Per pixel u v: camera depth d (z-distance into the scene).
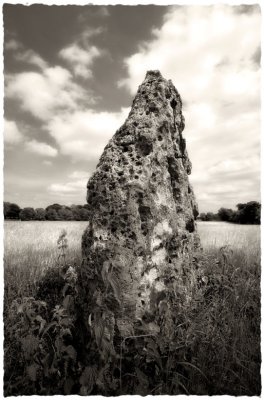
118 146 3.37
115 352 2.56
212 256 5.01
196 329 2.97
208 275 4.20
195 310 3.39
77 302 3.06
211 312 3.36
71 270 3.27
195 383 2.56
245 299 3.74
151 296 3.00
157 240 3.24
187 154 4.56
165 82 3.82
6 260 5.77
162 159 3.49
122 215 3.00
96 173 3.27
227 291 3.79
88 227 3.17
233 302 3.63
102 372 2.38
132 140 3.34
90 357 2.65
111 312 2.68
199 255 4.19
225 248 4.64
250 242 7.31
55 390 2.49
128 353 2.69
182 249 3.80
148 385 2.47
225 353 2.78
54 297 4.03
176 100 4.14
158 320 2.86
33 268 5.20
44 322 2.54
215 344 2.86
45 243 7.89
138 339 2.71
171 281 3.35
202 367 2.65
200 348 2.78
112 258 2.89
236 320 3.22
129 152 3.31
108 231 3.00
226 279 3.98
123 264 2.87
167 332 2.89
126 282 2.81
